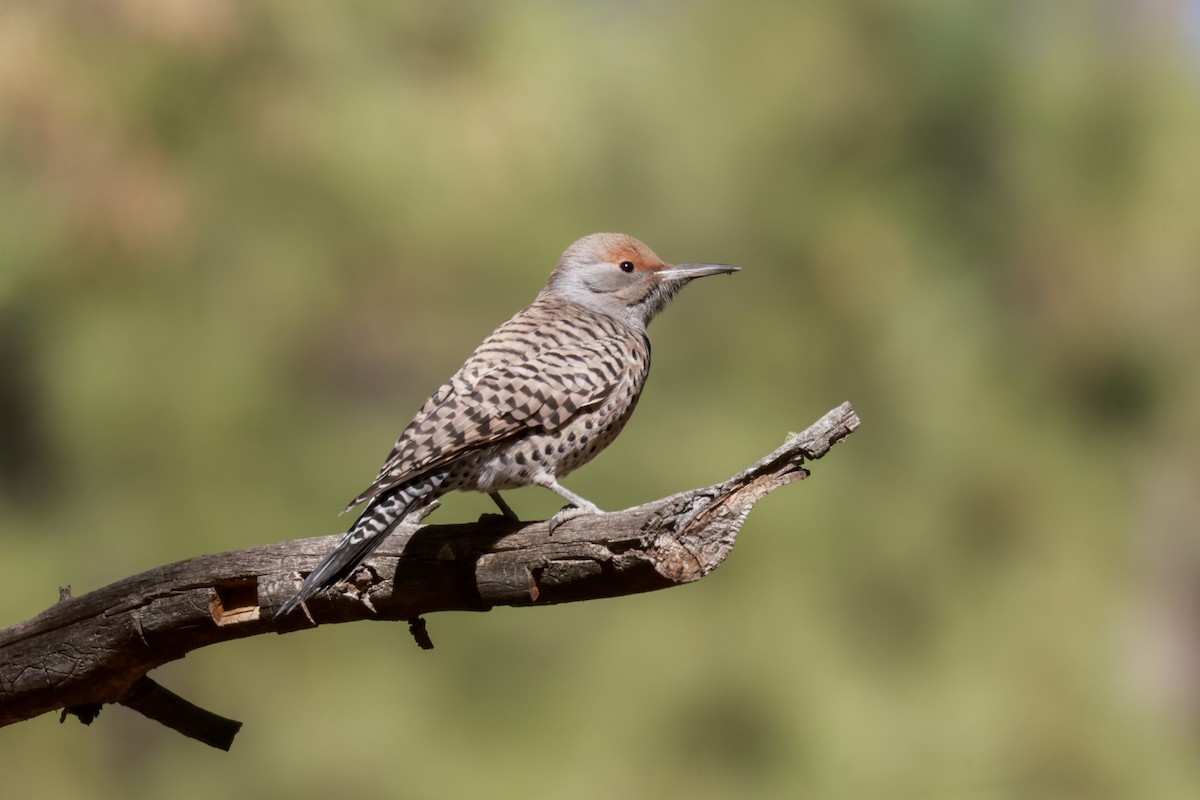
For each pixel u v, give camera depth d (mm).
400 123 12070
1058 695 12148
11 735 12164
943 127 13180
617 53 13234
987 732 11875
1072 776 12055
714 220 13094
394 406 12758
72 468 11938
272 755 11820
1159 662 13633
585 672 12102
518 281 12586
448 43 12500
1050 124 13133
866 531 12398
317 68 12219
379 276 12398
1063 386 13219
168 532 11680
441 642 12188
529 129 12359
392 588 6551
